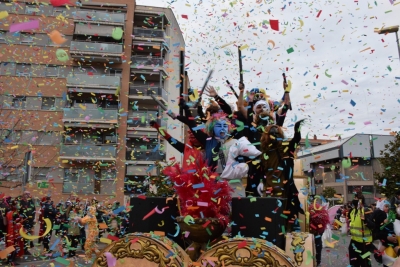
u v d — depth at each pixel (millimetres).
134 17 31438
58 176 26469
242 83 5641
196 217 3217
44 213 12453
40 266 9164
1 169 18875
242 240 2875
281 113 5250
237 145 3947
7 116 21766
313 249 3379
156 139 26609
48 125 26703
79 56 27953
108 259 3043
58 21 26812
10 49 26078
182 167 3510
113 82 28281
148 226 3607
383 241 7402
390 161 18016
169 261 2896
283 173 3975
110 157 26953
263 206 3322
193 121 4340
